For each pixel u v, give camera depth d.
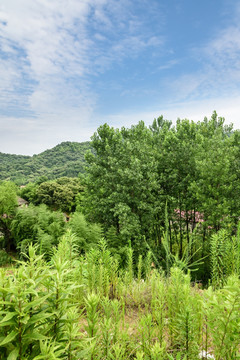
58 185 52.53
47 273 1.53
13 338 1.20
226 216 15.74
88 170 21.47
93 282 3.82
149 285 4.27
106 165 21.66
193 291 3.24
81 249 8.55
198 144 20.56
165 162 21.05
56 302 1.50
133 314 3.51
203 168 17.14
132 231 16.89
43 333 1.44
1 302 1.21
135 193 19.53
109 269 4.49
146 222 19.19
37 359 1.17
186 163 20.66
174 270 2.87
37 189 52.56
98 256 4.56
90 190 22.47
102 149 22.20
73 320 1.48
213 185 17.30
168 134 22.48
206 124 24.14
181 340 2.14
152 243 18.20
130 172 18.77
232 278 2.38
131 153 21.48
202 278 13.18
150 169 19.34
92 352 1.77
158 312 2.70
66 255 3.78
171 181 20.66
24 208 17.12
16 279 1.36
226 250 4.30
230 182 16.61
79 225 10.25
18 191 63.47
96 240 9.86
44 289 2.06
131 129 24.88
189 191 18.77
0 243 24.58
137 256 15.66
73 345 1.48
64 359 1.47
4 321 1.25
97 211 20.42
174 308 2.60
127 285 4.32
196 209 18.42
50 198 48.72
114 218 20.11
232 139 18.62
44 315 1.31
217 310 1.80
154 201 19.64
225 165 16.47
